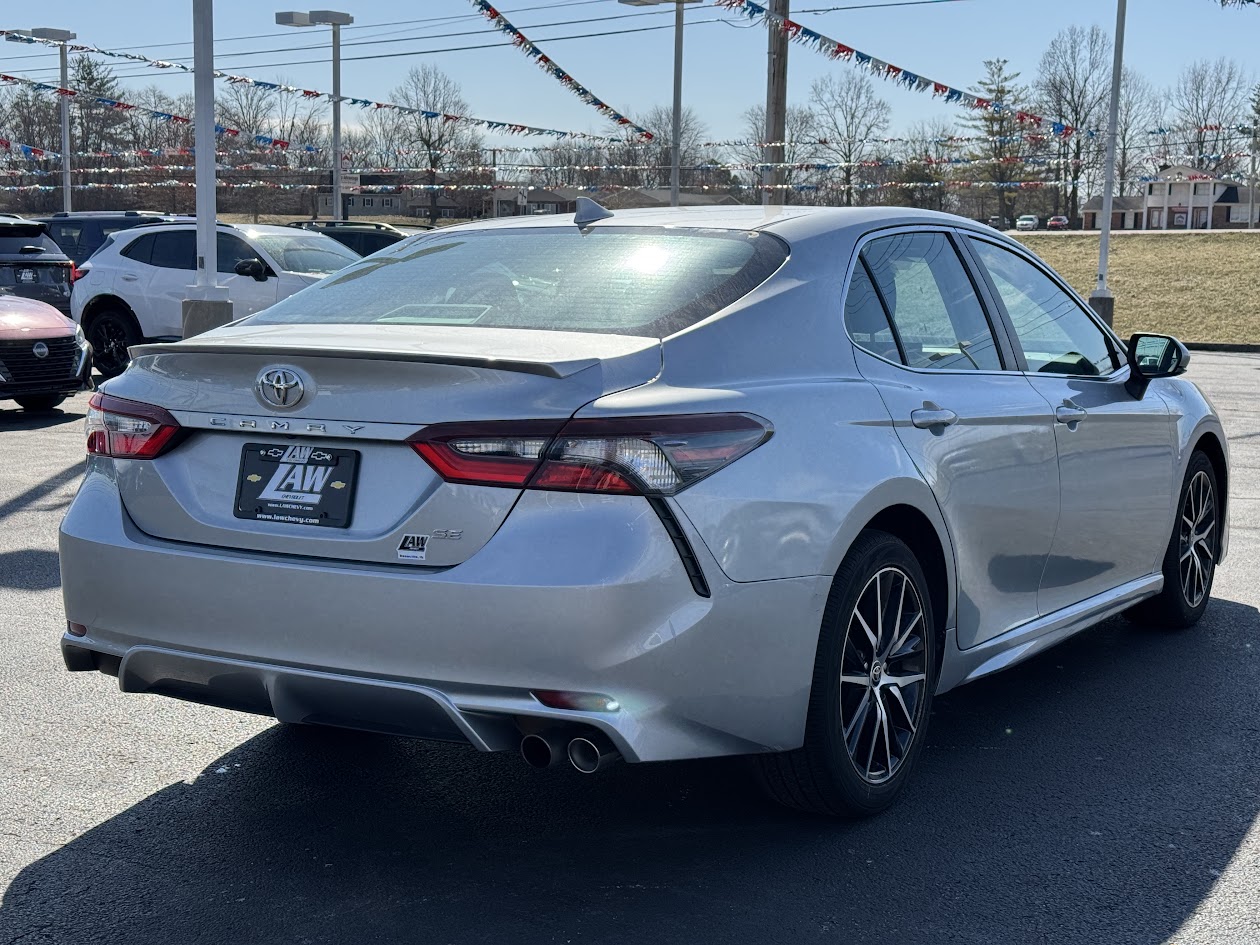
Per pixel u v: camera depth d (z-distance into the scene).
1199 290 33.50
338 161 28.72
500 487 2.81
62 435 10.64
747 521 2.94
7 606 5.50
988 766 3.88
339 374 2.96
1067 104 68.06
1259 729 4.22
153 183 39.50
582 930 2.85
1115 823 3.46
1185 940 2.83
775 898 3.01
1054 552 4.24
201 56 12.87
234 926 2.87
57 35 30.83
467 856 3.24
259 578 2.98
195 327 13.18
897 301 3.78
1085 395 4.46
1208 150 27.52
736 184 24.86
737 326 3.24
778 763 3.28
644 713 2.82
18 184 40.00
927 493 3.50
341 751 3.98
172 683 3.20
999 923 2.90
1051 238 45.03
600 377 2.91
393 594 2.84
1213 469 5.56
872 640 3.38
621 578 2.75
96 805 3.54
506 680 2.79
